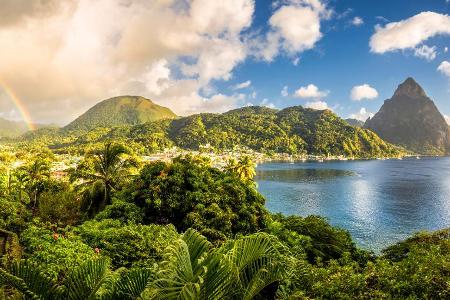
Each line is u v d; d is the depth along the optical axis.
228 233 22.25
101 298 5.05
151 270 5.01
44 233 11.70
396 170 155.38
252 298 4.95
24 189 39.88
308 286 7.05
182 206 24.39
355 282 7.12
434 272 7.13
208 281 4.18
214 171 29.39
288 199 78.06
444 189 92.56
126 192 26.64
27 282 4.84
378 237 47.12
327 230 24.19
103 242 12.73
